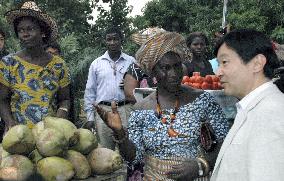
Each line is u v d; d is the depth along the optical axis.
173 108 2.79
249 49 2.04
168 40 2.70
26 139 3.03
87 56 14.30
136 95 4.21
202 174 2.64
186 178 2.64
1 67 3.79
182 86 2.91
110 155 3.19
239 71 2.07
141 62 2.79
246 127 1.98
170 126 2.76
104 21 19.00
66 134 3.16
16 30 3.88
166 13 20.27
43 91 3.84
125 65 5.96
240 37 2.08
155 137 2.76
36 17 3.75
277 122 1.85
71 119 4.19
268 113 1.89
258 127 1.89
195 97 2.83
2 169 2.90
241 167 1.96
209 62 5.87
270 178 1.79
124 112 5.67
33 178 1.50
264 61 2.04
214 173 2.14
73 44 14.43
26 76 3.80
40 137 3.05
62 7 17.52
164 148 2.76
